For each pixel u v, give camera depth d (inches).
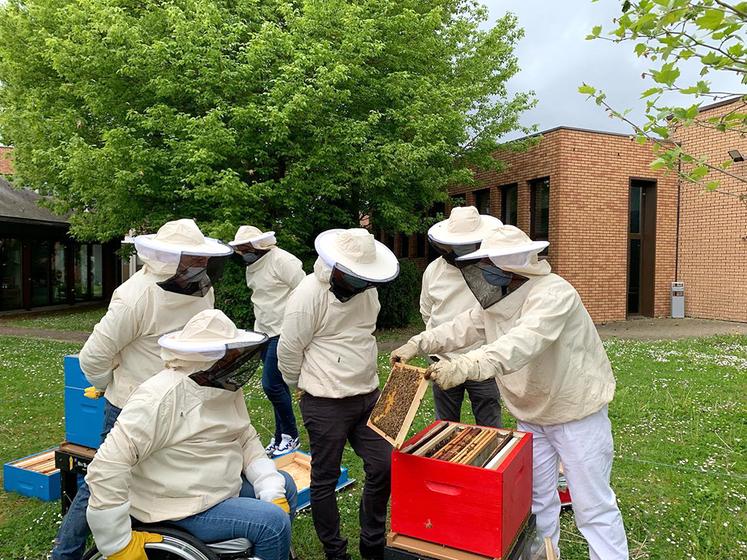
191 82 364.2
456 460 85.9
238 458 98.7
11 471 158.7
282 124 355.3
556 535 117.3
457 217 148.6
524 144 498.6
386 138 416.5
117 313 112.5
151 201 408.8
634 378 284.4
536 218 532.4
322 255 113.4
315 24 383.6
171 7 362.0
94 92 381.4
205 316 94.3
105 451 83.4
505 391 114.0
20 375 304.5
